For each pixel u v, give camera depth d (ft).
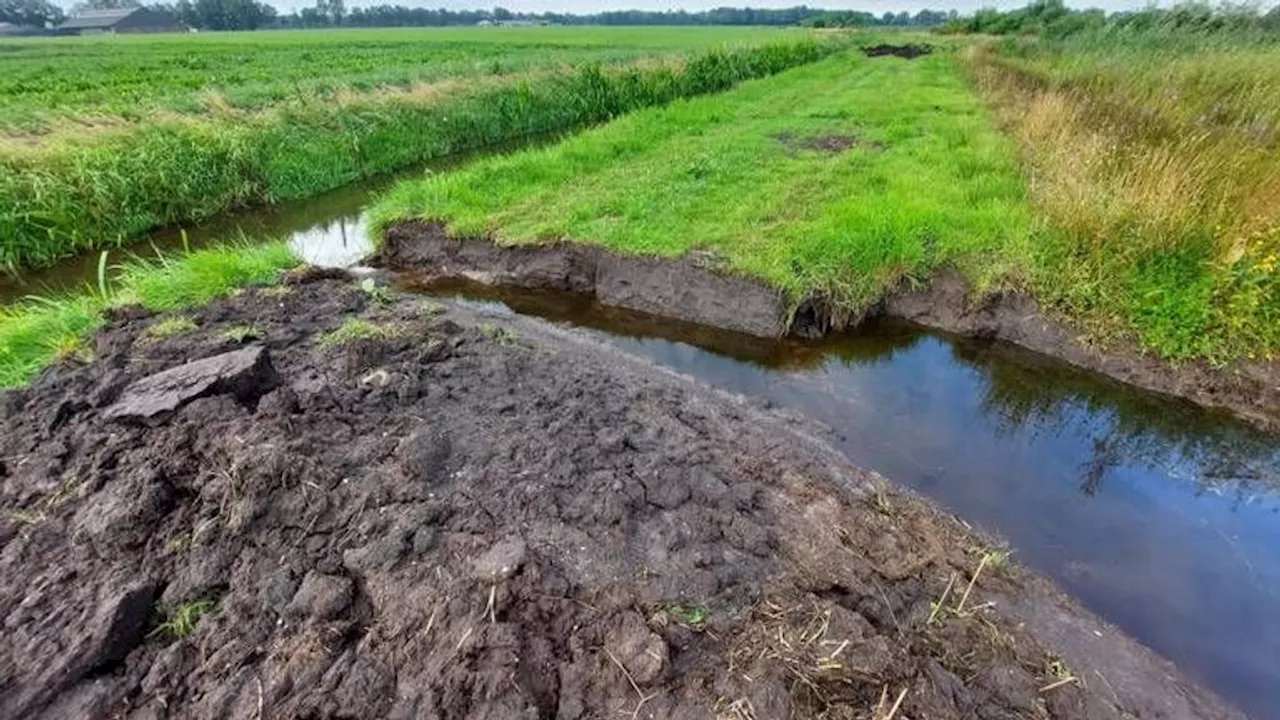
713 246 20.94
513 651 8.13
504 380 14.60
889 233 20.16
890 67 67.36
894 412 16.26
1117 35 41.55
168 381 12.12
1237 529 12.78
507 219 23.89
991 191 24.25
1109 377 16.96
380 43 129.18
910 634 9.32
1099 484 13.97
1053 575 11.65
